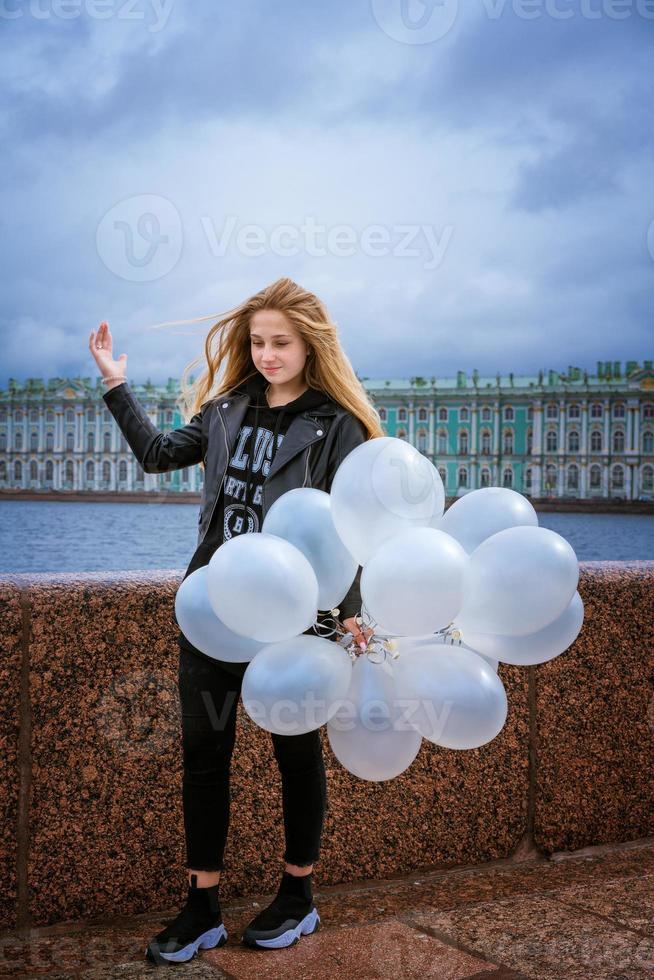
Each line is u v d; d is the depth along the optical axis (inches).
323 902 95.0
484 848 105.4
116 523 2202.3
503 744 105.7
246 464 81.8
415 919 87.8
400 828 101.2
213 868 80.3
